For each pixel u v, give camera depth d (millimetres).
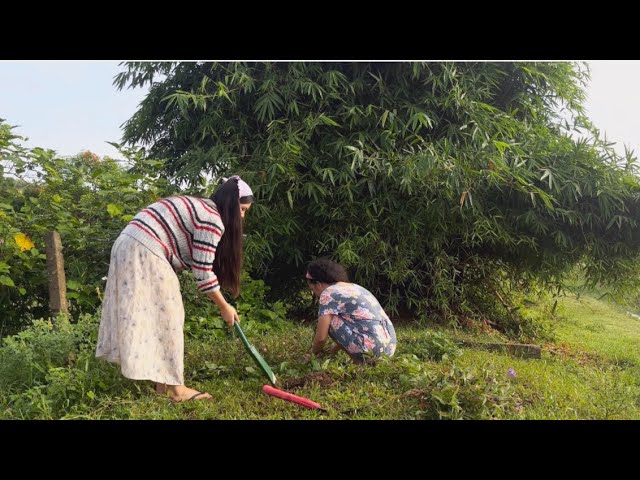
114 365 3576
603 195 5879
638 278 6484
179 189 6352
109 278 3357
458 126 6230
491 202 6238
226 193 3529
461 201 5672
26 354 3561
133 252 3301
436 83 6031
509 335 6785
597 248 6230
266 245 5969
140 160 5441
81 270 4586
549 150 6164
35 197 4922
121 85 6793
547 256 6434
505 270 6984
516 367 4539
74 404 3303
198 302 5090
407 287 6777
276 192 6004
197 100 5910
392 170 5688
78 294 4434
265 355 4312
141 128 6828
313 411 3205
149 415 3115
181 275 5012
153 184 5398
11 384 3508
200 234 3365
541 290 7402
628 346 6527
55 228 4652
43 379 3576
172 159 6684
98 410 3182
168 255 3400
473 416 3113
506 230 6242
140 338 3260
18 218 4637
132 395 3383
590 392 4152
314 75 6191
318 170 5871
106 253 4758
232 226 3523
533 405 3568
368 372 3652
